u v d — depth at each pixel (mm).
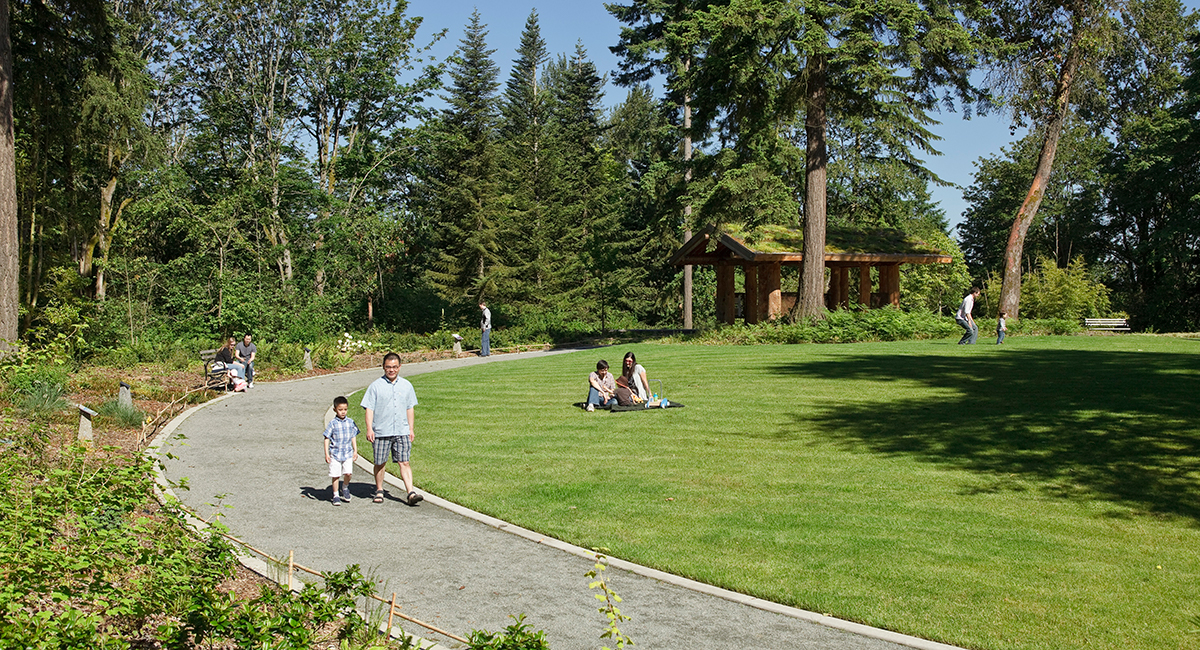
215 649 5035
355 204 39656
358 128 40062
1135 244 54062
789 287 52156
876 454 10641
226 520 8453
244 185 36281
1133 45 32406
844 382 16203
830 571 6871
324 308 34844
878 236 34562
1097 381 14805
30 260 26781
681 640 5629
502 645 4164
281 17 37344
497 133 67312
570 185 60125
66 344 19828
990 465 9852
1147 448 10117
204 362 21828
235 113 37281
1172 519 7801
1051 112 31734
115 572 5422
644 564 7195
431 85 40281
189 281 32094
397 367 9391
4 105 17953
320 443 12719
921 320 27672
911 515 8258
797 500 8891
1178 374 15312
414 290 46031
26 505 5586
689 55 36594
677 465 10570
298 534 8062
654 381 17797
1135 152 47312
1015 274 32250
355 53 38438
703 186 31234
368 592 5152
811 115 28562
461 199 49406
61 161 28766
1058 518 7977
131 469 6473
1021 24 31797
